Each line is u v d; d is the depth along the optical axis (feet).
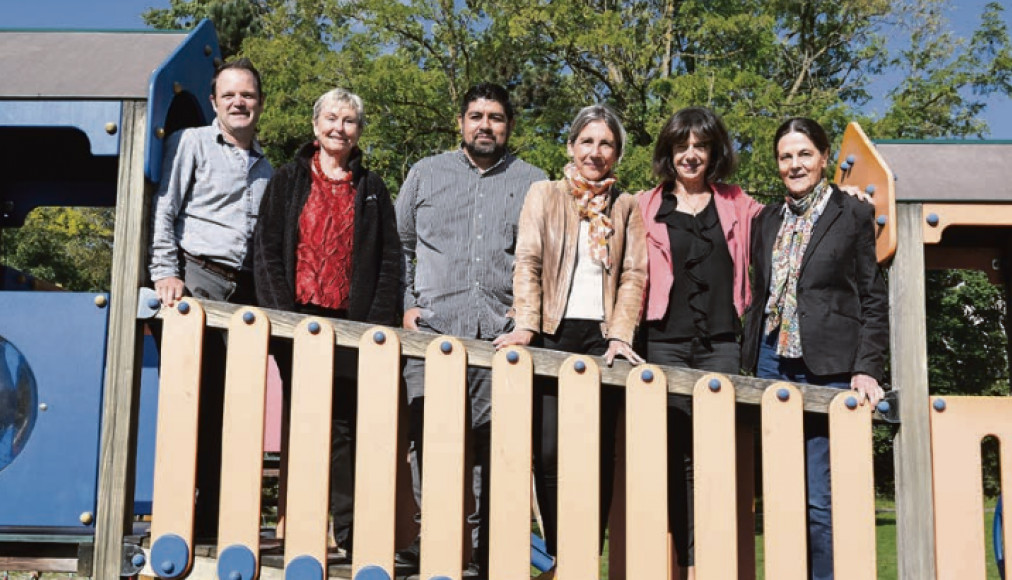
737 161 13.35
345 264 12.50
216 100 13.25
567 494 11.40
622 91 58.08
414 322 13.67
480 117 13.74
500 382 11.52
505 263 13.75
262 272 12.21
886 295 12.23
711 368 12.82
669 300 12.93
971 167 12.65
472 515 13.07
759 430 16.38
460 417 11.46
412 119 56.44
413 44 61.72
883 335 12.02
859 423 11.71
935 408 11.84
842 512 11.59
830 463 11.77
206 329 12.02
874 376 11.87
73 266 79.05
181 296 11.89
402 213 14.10
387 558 11.29
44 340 11.98
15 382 11.95
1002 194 12.10
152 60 13.01
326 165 12.83
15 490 11.80
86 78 12.55
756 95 51.44
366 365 11.54
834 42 64.49
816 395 11.79
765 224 13.12
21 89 12.27
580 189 12.53
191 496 11.48
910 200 12.11
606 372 11.68
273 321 11.69
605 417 12.59
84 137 16.26
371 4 58.18
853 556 11.51
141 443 16.37
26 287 19.72
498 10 57.16
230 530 11.42
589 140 12.46
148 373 16.57
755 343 12.93
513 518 11.34
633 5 59.82
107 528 11.57
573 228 12.50
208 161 12.93
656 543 11.36
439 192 13.89
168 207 12.42
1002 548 11.82
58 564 11.96
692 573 12.98
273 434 23.68
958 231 16.46
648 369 11.60
